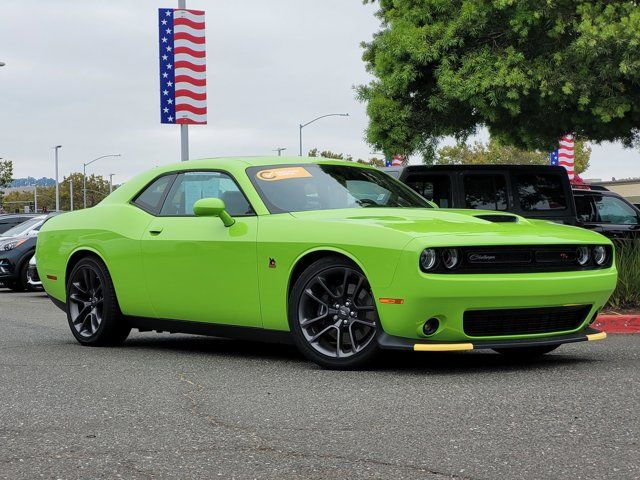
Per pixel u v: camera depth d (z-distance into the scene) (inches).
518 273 232.8
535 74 494.3
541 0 487.5
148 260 287.1
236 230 262.5
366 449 156.7
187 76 665.0
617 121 534.3
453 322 228.1
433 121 554.6
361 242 232.7
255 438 165.9
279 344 309.6
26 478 142.5
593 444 157.9
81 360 273.4
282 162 280.8
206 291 270.4
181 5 664.4
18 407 198.2
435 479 138.6
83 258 314.0
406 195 289.1
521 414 182.2
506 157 2213.3
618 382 217.8
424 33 516.7
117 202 308.7
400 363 255.0
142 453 156.6
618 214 561.0
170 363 264.1
